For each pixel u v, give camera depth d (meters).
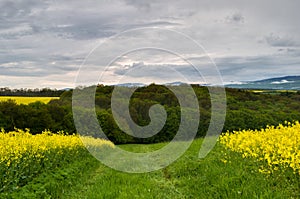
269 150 12.45
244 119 42.84
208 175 12.38
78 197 10.50
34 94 64.31
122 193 10.52
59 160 17.02
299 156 10.38
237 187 10.00
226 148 16.98
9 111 42.81
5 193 9.52
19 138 17.48
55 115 45.00
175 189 11.55
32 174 12.35
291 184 9.75
